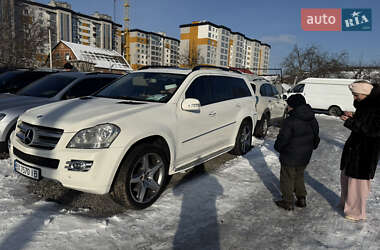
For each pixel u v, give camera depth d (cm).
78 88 571
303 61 4966
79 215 288
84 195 336
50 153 273
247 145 557
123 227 270
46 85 579
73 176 263
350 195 298
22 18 3428
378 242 259
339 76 4212
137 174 299
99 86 609
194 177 419
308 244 255
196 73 414
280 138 304
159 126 314
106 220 278
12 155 315
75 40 9306
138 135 286
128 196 285
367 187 290
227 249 245
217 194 359
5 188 340
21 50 2850
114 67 5603
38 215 281
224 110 449
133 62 11388
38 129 292
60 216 281
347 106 1484
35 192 338
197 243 252
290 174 314
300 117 294
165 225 279
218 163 494
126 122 287
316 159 560
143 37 11412
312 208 331
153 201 320
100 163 262
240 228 281
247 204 336
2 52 2686
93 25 9850
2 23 2866
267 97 754
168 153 337
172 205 322
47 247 232
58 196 331
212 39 10562
